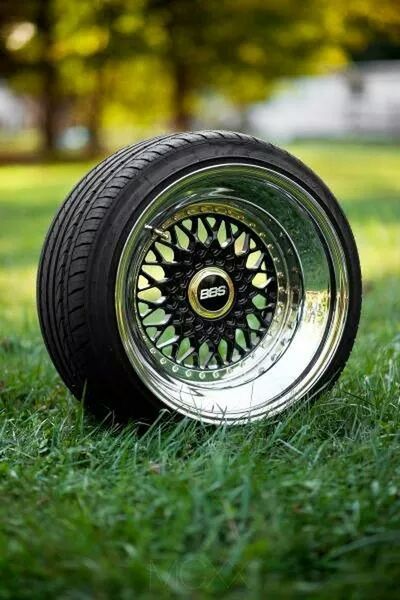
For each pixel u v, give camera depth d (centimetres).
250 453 395
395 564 298
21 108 5569
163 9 2559
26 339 664
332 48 2862
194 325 453
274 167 453
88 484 364
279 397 463
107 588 287
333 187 1852
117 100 3203
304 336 479
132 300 432
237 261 463
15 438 431
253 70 2825
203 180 439
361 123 4278
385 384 501
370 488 348
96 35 2528
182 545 309
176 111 2872
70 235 427
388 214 1381
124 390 426
